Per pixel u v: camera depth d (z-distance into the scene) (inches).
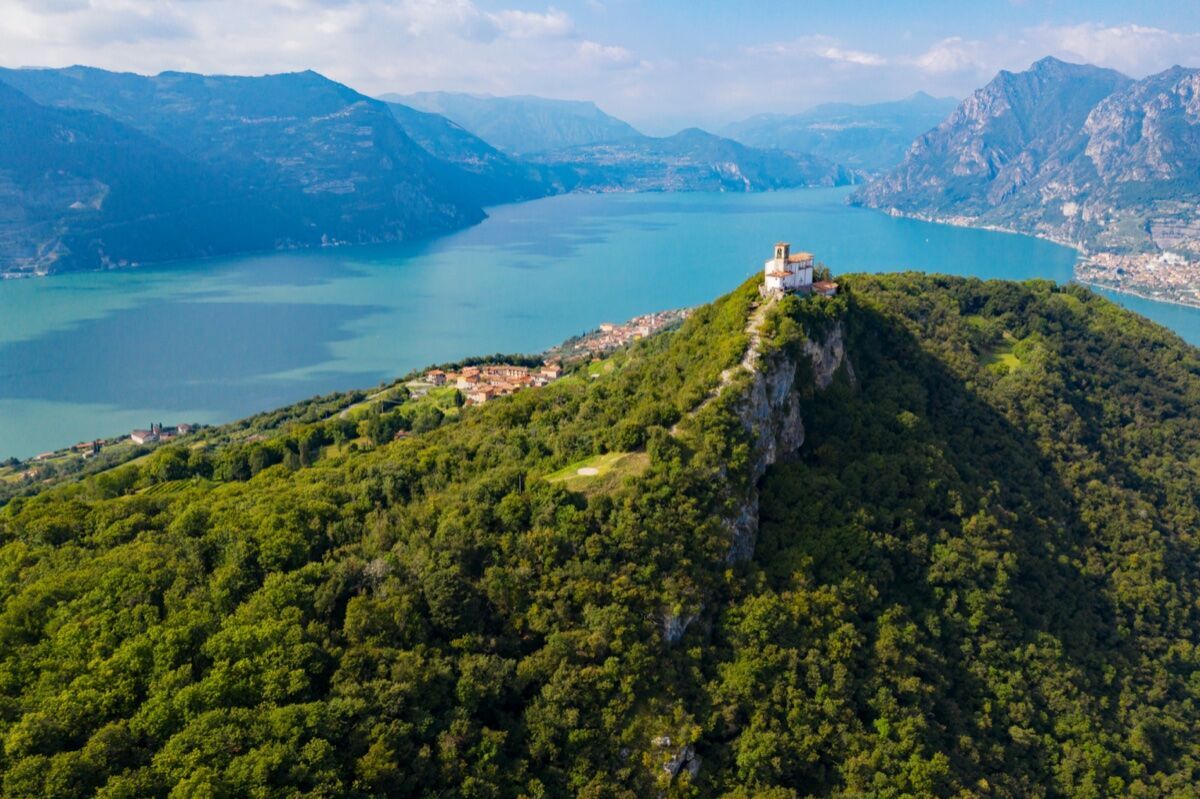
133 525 4473.4
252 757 2827.3
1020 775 4126.5
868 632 4306.1
